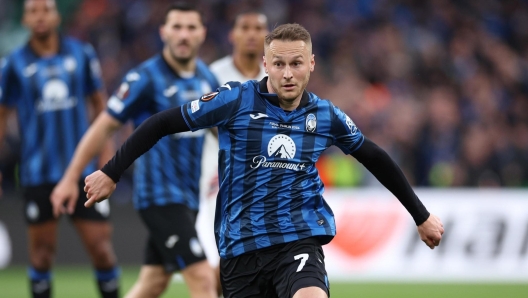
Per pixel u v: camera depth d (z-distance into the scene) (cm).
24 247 3984
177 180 2100
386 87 5666
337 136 1572
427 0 6375
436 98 5494
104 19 5975
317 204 1568
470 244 4081
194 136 2127
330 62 5841
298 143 1535
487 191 4128
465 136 5162
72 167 2078
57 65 2583
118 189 4500
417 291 3556
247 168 1528
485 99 5647
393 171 1600
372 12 6222
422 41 6041
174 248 2050
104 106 2697
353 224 4106
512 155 5112
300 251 1508
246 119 1523
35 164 2539
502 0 6544
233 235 1538
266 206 1524
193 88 2162
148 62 2153
